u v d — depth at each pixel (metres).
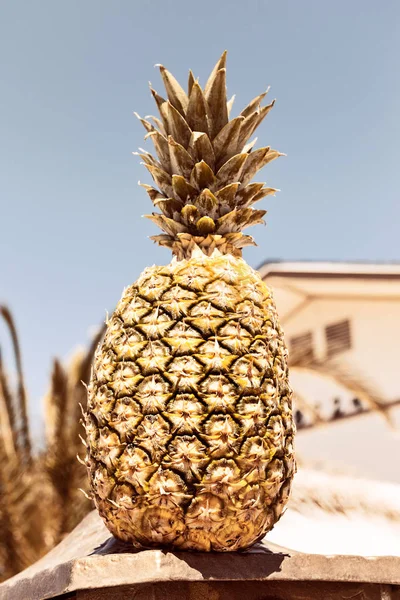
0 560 1.39
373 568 0.52
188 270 0.51
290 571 0.50
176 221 0.55
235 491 0.47
